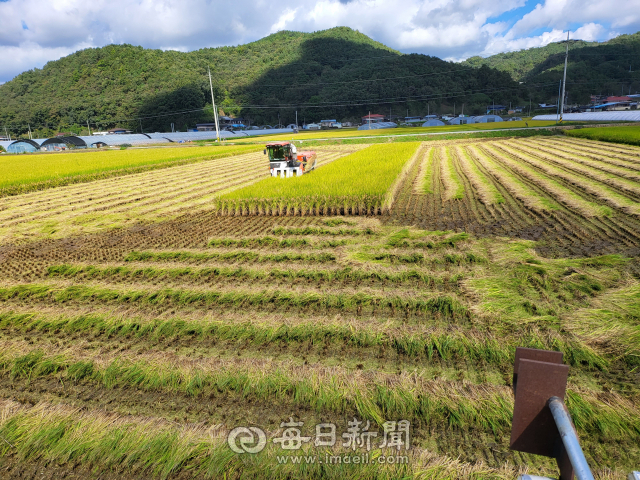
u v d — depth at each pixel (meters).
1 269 10.77
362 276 8.75
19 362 5.91
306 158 26.11
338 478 3.57
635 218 11.88
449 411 4.36
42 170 29.09
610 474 3.51
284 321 6.71
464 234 11.00
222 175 27.84
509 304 6.85
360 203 15.01
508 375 5.08
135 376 5.38
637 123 53.06
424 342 5.83
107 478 3.83
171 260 10.69
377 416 4.36
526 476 1.39
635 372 5.03
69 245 12.71
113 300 8.38
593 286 7.46
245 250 11.09
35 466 4.03
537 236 11.01
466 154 32.94
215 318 7.05
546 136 47.81
